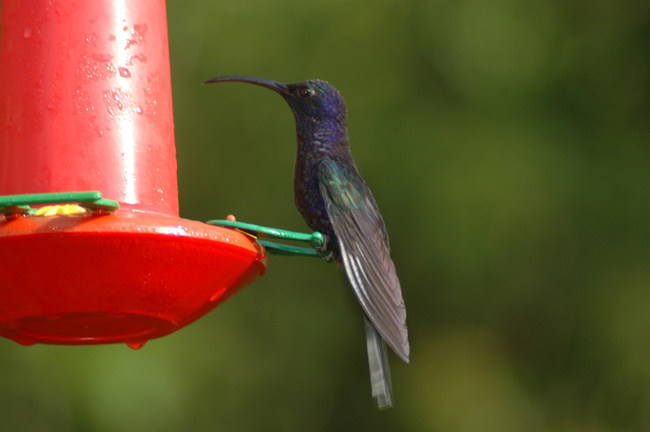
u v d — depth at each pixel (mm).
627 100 12633
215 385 12133
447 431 12664
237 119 12984
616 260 12250
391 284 6988
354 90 12367
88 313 5324
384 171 12062
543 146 12102
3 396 10953
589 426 12727
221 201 12875
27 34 5688
